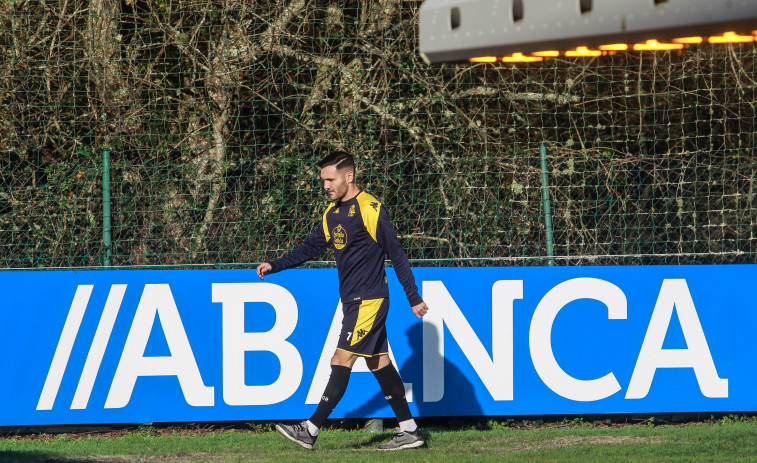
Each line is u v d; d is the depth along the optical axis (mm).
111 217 22828
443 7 12375
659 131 29969
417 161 25250
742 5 9703
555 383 21422
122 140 25531
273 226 23625
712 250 25688
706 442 19797
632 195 25766
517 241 23922
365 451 18953
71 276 20328
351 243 18000
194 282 20703
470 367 21250
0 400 20000
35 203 23859
